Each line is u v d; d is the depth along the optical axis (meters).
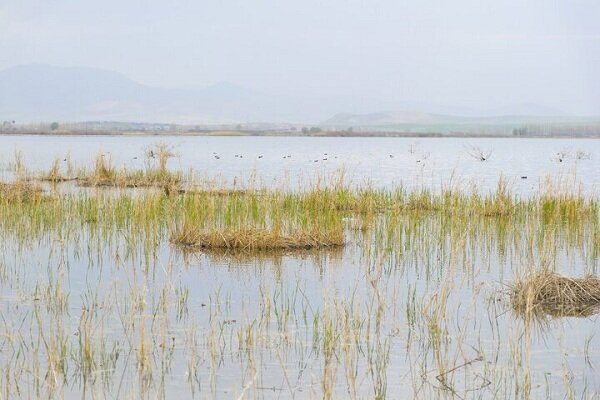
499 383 9.84
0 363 10.17
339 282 15.14
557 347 11.30
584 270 16.48
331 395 9.12
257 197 26.12
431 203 27.36
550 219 23.08
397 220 21.23
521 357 10.84
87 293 13.98
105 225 20.55
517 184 39.78
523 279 14.34
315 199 24.73
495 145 130.50
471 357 10.82
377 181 41.69
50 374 9.42
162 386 9.55
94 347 10.93
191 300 13.62
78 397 9.16
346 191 26.59
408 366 10.43
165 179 34.12
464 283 15.23
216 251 18.28
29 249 18.12
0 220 22.11
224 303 13.44
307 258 17.56
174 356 10.64
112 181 32.69
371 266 16.72
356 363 10.49
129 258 17.25
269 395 9.33
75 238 19.64
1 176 38.41
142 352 10.12
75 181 36.06
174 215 22.83
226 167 53.69
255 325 12.11
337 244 19.14
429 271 16.30
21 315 12.46
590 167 57.41
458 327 12.18
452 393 9.50
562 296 13.75
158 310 12.89
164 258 17.33
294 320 12.41
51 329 11.55
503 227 22.67
